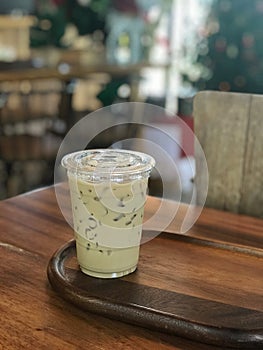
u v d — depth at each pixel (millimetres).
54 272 390
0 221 517
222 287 382
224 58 1569
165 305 352
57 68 1611
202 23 1649
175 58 1883
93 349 313
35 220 520
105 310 344
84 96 1953
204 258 431
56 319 343
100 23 2127
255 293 374
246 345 316
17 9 2025
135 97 1794
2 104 1392
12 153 1292
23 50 2021
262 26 1480
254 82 1531
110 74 1709
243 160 632
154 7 2045
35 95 1455
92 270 388
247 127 625
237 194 642
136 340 323
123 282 384
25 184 1449
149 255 432
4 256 437
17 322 339
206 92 644
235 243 476
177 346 319
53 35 2090
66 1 2082
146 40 2094
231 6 1512
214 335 317
